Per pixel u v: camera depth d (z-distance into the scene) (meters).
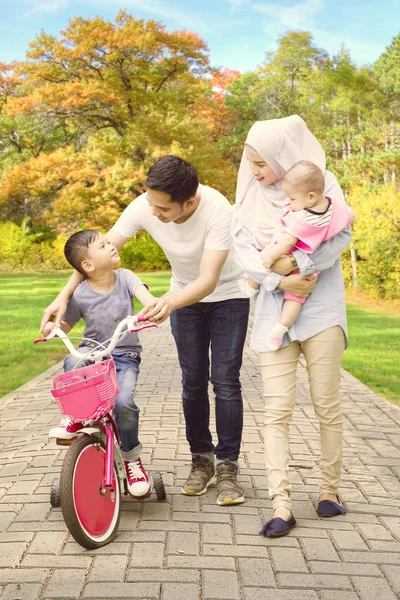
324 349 3.79
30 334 14.76
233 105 49.38
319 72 42.56
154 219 4.18
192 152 36.12
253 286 3.89
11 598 3.08
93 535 3.58
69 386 3.45
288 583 3.24
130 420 3.89
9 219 53.69
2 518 4.07
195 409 4.45
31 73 38.97
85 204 35.50
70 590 3.14
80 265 3.90
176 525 3.92
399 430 6.41
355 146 33.06
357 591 3.18
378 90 41.50
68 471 3.47
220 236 4.03
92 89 35.12
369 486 4.75
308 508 4.23
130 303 4.03
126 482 4.07
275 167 3.66
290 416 3.88
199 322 4.35
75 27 36.38
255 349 3.88
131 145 35.34
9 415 7.18
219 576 3.29
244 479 4.79
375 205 22.50
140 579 3.25
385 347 12.84
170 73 39.50
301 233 3.53
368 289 23.66
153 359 10.89
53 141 50.88
